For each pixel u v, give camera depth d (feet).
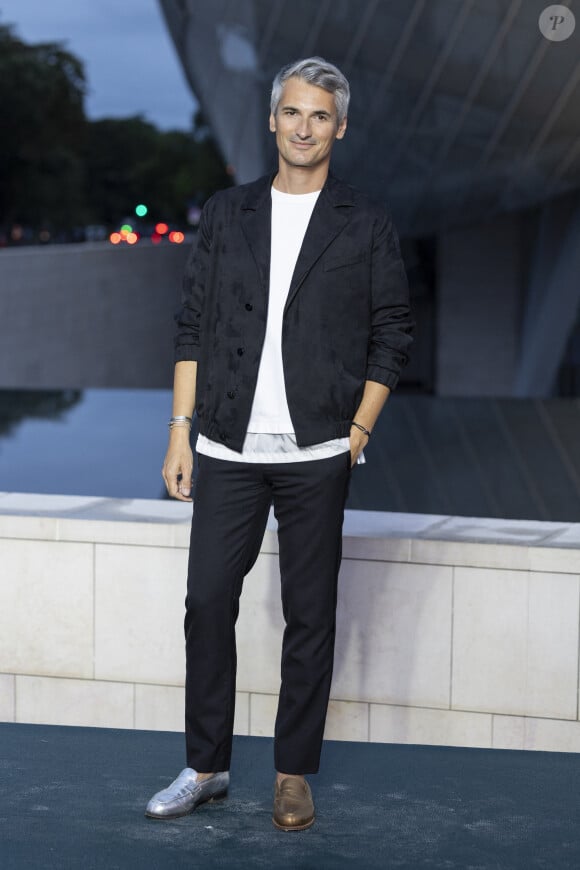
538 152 72.95
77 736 11.83
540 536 11.73
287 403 9.11
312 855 8.89
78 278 70.08
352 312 9.17
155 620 12.01
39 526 12.14
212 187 236.84
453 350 90.48
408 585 11.55
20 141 175.73
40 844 9.00
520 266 89.56
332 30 72.74
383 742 11.72
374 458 58.03
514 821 9.63
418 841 9.19
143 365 81.82
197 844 9.07
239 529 9.41
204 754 9.70
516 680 11.40
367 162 77.82
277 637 11.84
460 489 52.65
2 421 52.75
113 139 269.85
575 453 58.59
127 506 12.94
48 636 12.26
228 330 9.23
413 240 101.40
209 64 80.64
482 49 68.49
